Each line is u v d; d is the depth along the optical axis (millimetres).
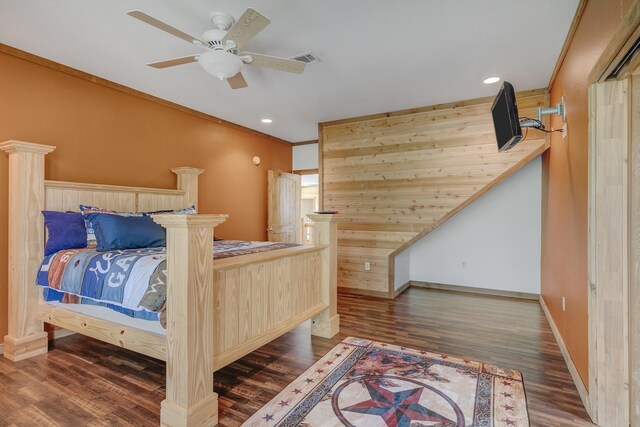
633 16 1274
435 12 2301
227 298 2117
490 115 4020
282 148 6301
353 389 2238
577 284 2357
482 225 4984
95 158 3379
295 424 1881
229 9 2246
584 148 2135
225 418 1949
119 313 2250
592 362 1904
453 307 4207
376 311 4027
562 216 2969
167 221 1796
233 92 3824
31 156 2740
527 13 2314
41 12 2289
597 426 1857
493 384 2297
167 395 1860
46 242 2785
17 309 2693
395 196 4594
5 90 2775
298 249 2926
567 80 2711
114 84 3520
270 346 2971
